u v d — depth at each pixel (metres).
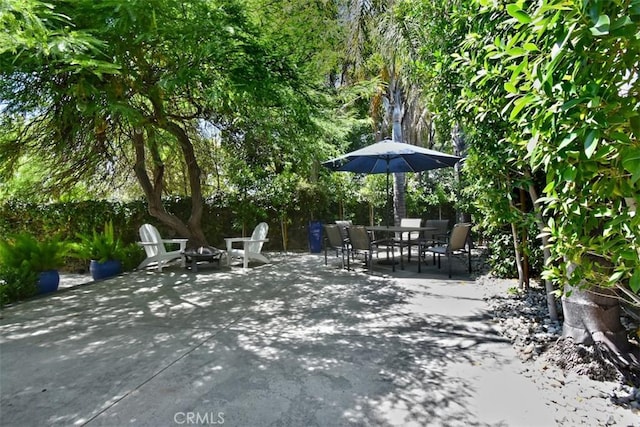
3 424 1.99
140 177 7.29
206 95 5.39
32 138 5.85
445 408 2.10
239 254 7.36
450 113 3.96
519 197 4.31
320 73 7.40
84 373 2.60
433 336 3.24
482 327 3.44
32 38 2.89
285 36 5.73
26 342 3.25
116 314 4.11
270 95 5.42
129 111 4.40
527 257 4.54
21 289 4.85
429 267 6.82
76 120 5.25
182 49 4.38
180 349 3.03
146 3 3.70
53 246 5.51
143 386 2.40
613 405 2.09
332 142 9.05
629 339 2.83
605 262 2.43
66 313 4.18
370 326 3.54
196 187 7.92
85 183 8.09
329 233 7.18
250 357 2.85
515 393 2.25
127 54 4.43
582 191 1.53
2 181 6.70
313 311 4.10
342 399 2.21
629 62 1.05
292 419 2.01
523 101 1.38
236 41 4.69
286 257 8.72
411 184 13.12
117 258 6.71
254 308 4.27
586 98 1.09
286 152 8.47
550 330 3.16
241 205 9.68
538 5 1.40
